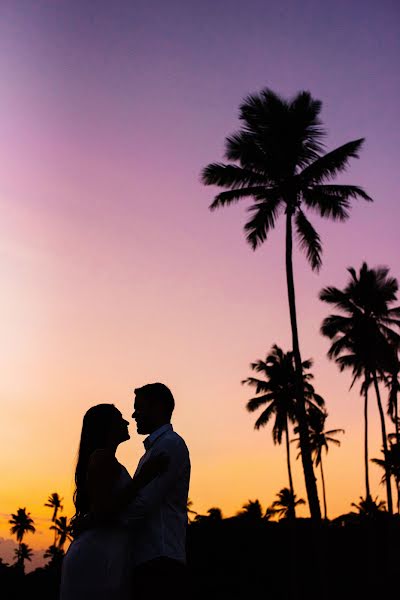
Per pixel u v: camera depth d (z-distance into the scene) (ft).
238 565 202.08
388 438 191.11
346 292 154.40
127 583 12.44
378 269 153.17
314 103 103.76
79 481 13.37
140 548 12.65
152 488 12.55
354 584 182.50
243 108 104.42
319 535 88.38
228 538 213.87
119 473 12.97
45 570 234.38
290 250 100.37
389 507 142.61
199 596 193.67
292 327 96.89
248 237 103.71
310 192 102.83
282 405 183.21
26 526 382.83
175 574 12.51
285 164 103.14
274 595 190.49
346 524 237.86
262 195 104.37
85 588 12.23
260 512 269.23
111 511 12.36
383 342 151.84
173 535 12.77
